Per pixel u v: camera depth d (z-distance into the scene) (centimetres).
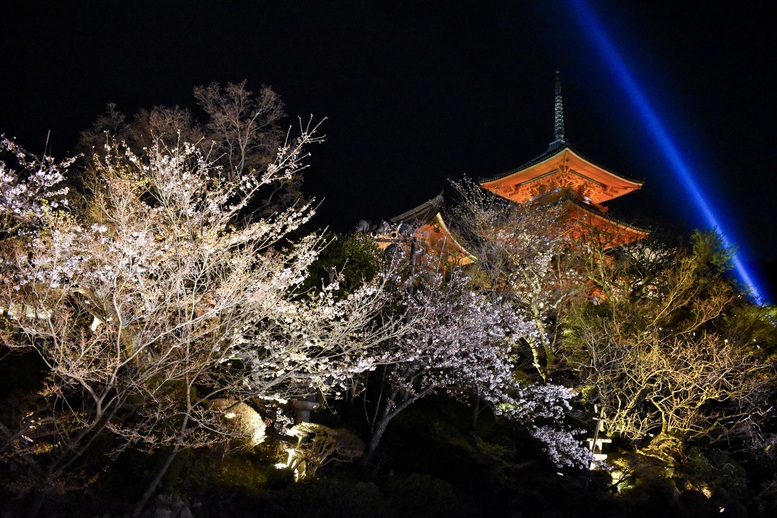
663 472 1630
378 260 1814
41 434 836
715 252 2241
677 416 1791
